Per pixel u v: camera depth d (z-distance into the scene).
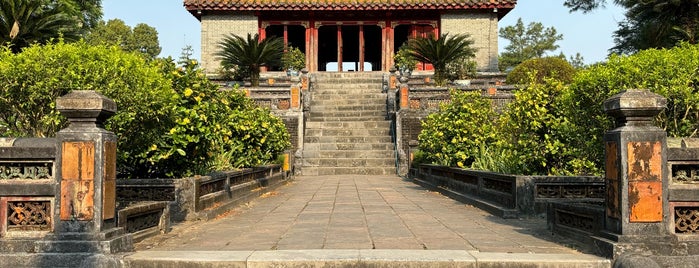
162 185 8.02
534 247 5.66
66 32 27.73
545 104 9.61
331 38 40.50
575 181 8.23
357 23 34.88
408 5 33.38
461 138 13.32
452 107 14.13
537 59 29.28
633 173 4.93
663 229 4.90
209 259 4.98
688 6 25.47
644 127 5.00
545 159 9.43
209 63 33.78
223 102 11.77
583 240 5.61
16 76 7.31
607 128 7.73
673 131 7.90
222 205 9.04
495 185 9.30
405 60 32.47
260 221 7.91
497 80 30.31
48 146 5.14
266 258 5.00
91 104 5.11
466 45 28.92
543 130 9.58
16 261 4.94
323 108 24.86
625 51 30.33
